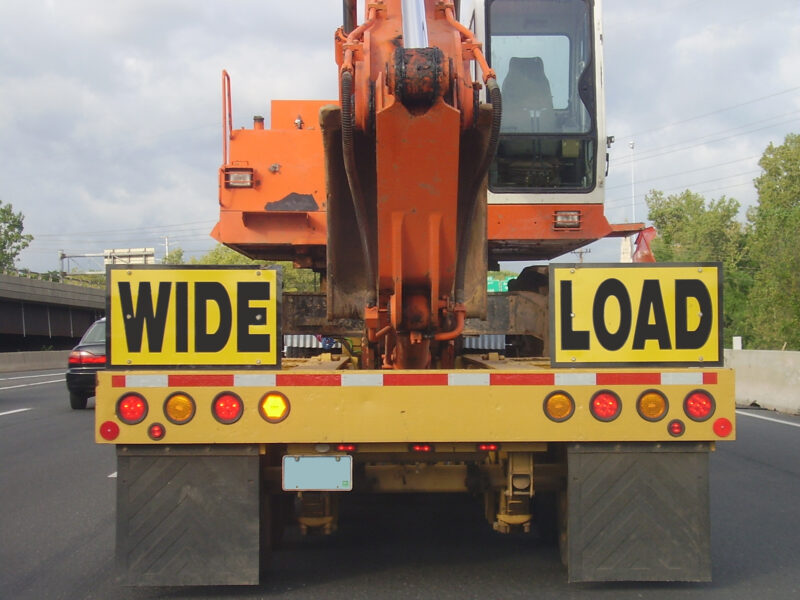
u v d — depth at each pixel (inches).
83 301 1873.8
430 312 170.1
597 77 269.0
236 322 167.8
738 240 2322.8
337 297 188.2
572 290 169.8
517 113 267.6
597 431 166.2
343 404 164.2
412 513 262.5
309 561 205.9
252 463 167.3
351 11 242.4
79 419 540.7
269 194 276.5
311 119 301.3
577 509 167.9
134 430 165.6
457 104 155.1
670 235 2723.9
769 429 471.2
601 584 186.2
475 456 175.0
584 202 267.0
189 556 166.9
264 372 165.6
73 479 324.2
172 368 167.3
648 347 169.6
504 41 269.7
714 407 167.3
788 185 2305.6
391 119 148.9
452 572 195.9
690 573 167.5
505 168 267.3
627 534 167.9
